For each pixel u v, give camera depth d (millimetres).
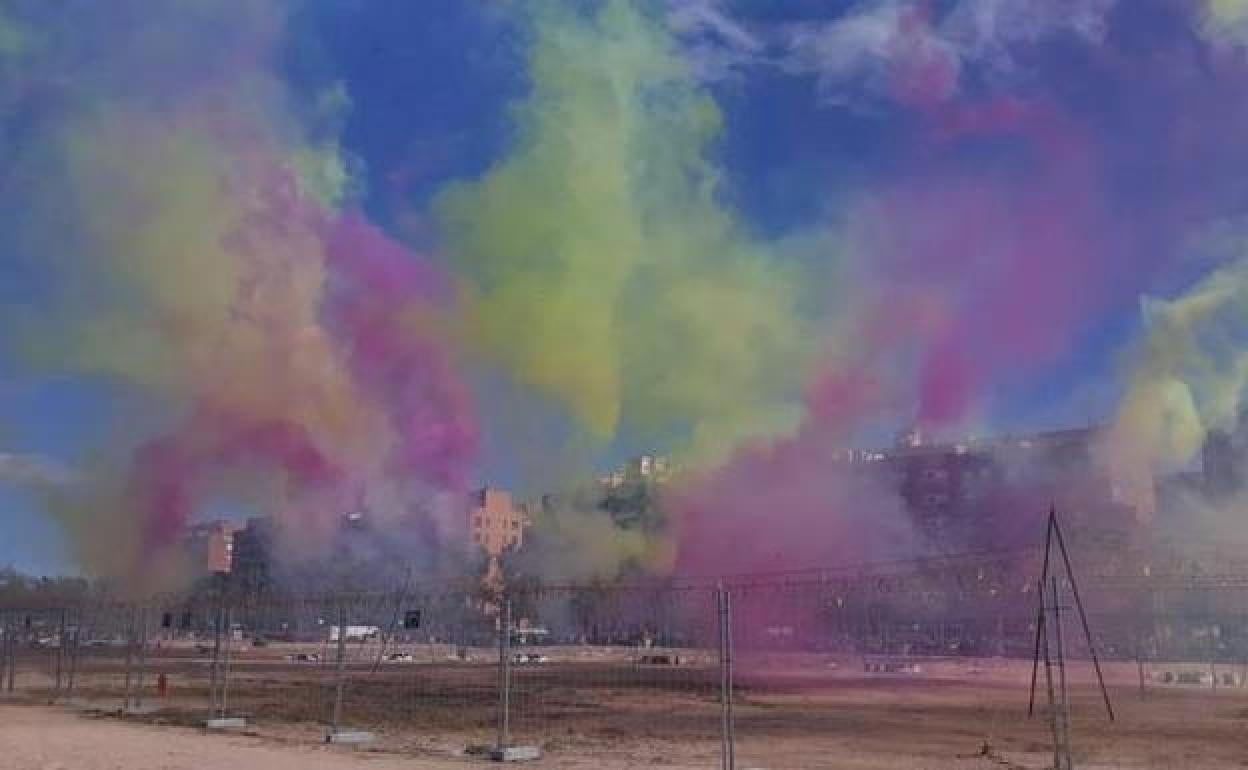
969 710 33781
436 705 35188
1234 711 33625
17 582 57438
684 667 55656
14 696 37906
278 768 18906
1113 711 32875
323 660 55938
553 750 22594
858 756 21625
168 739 23750
